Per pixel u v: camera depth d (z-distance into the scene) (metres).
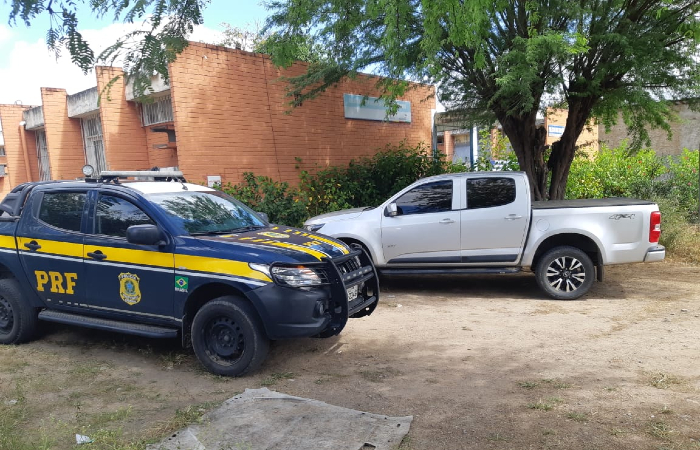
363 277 5.33
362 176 12.87
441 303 7.32
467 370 4.73
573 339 5.48
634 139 11.08
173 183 5.84
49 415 3.98
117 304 5.09
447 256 7.57
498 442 3.38
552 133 19.55
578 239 7.41
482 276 9.20
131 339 5.90
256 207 10.41
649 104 8.43
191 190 5.77
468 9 4.31
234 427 3.60
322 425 3.61
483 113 11.02
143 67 3.10
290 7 6.23
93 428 3.72
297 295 4.49
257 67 11.64
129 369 4.97
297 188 11.91
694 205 12.74
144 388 4.50
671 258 9.79
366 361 5.06
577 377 4.45
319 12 6.39
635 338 5.43
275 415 3.78
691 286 7.73
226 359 4.74
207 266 4.65
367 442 3.37
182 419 3.80
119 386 4.55
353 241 7.94
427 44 5.16
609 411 3.78
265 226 5.77
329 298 4.74
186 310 4.78
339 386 4.46
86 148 14.30
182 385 4.55
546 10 7.94
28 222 5.61
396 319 6.52
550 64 8.26
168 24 3.18
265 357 4.71
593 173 13.23
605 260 7.13
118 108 12.12
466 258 7.50
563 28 8.33
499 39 8.70
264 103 11.80
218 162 10.95
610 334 5.61
